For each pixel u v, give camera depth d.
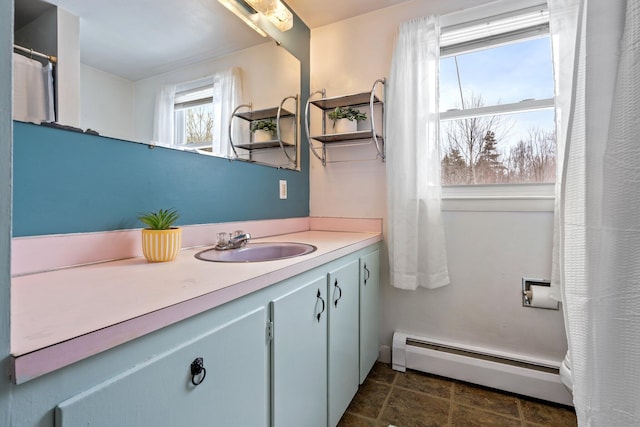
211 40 1.39
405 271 1.75
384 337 1.96
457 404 1.54
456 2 1.75
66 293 0.63
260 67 1.70
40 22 0.84
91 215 0.95
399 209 1.76
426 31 1.73
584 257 1.02
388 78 1.93
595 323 0.93
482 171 1.81
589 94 0.97
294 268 0.96
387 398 1.59
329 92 2.11
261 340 0.83
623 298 0.87
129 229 1.05
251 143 1.65
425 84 1.72
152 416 0.54
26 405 0.39
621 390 0.87
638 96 0.86
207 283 0.72
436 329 1.83
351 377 1.46
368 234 1.88
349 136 1.95
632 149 0.86
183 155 1.26
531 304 1.58
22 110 0.80
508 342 1.67
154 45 1.15
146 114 1.12
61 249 0.87
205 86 1.36
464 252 1.76
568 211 1.09
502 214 1.67
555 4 1.45
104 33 0.99
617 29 0.92
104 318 0.50
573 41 1.40
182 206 1.26
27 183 0.81
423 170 1.73
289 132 1.97
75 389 0.43
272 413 0.88
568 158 1.10
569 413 1.47
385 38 1.94
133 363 0.51
